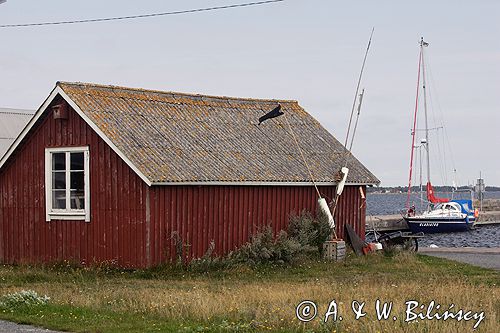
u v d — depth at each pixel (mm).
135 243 33500
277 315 19531
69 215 35656
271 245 35844
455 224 86188
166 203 33719
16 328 19031
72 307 21828
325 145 44156
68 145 35656
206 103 41469
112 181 34250
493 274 33812
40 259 36688
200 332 18016
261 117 40531
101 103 35688
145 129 35688
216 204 35750
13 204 37750
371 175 44188
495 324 18094
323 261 37469
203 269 33406
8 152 37250
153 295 24141
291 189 39500
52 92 35344
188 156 35438
